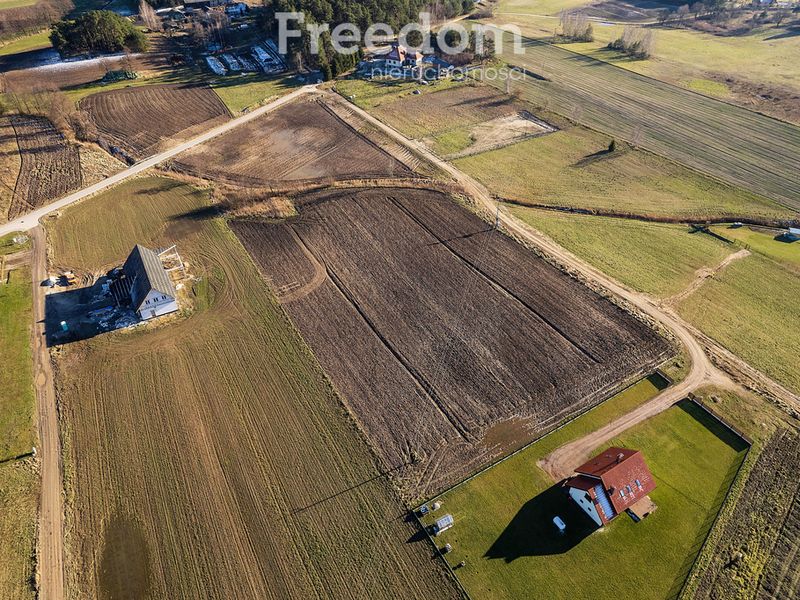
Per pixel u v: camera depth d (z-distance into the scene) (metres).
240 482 33.97
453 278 50.03
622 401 38.59
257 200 61.56
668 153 71.00
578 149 72.19
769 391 39.28
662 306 46.66
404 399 38.91
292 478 34.12
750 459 34.75
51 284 49.56
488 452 35.38
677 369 40.94
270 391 39.72
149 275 45.84
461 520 31.81
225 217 59.03
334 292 48.66
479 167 67.94
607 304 46.81
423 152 71.06
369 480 33.94
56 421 37.75
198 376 40.94
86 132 75.94
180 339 44.12
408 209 59.97
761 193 62.53
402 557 30.22
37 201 62.00
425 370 41.06
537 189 63.59
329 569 29.77
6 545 30.86
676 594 28.50
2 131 75.75
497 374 40.59
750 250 53.31
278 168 68.31
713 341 43.34
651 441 35.94
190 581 29.41
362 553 30.42
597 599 28.36
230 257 53.16
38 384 40.34
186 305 47.47
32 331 44.78
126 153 72.00
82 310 46.88
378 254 53.25
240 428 37.16
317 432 36.81
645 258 52.53
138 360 42.28
